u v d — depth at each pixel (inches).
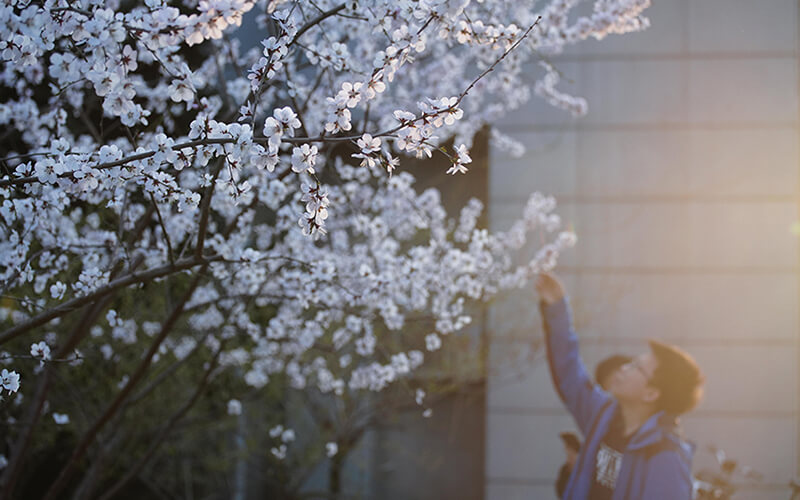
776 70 366.9
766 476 353.1
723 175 366.0
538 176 371.6
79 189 98.6
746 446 355.9
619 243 366.6
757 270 362.6
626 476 167.6
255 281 159.0
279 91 191.9
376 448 434.3
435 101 91.4
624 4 173.3
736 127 366.9
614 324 363.3
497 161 372.2
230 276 162.7
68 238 164.9
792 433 355.6
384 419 373.4
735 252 363.9
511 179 372.5
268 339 207.3
